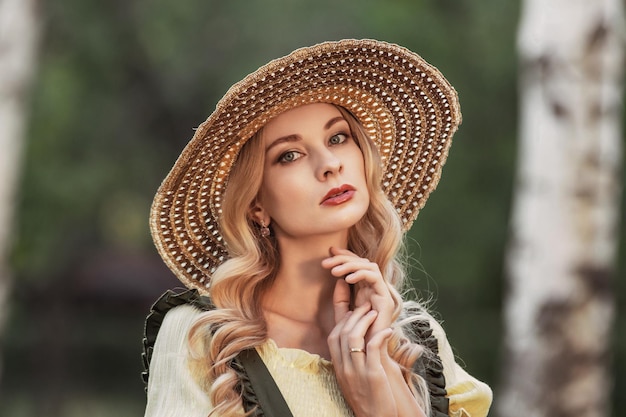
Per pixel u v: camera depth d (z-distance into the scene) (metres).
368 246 3.03
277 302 2.96
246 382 2.79
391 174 3.18
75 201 19.36
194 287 3.07
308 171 2.87
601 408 7.19
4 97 9.98
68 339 25.53
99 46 18.67
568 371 7.12
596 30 7.03
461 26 15.02
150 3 18.92
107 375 26.08
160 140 20.62
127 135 20.22
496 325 16.08
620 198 14.11
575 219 7.10
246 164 2.89
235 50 19.36
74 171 19.30
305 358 2.86
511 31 14.80
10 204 10.20
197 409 2.77
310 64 2.82
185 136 20.48
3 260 10.32
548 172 7.14
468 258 15.23
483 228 15.19
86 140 19.64
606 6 7.06
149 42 19.14
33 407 24.66
